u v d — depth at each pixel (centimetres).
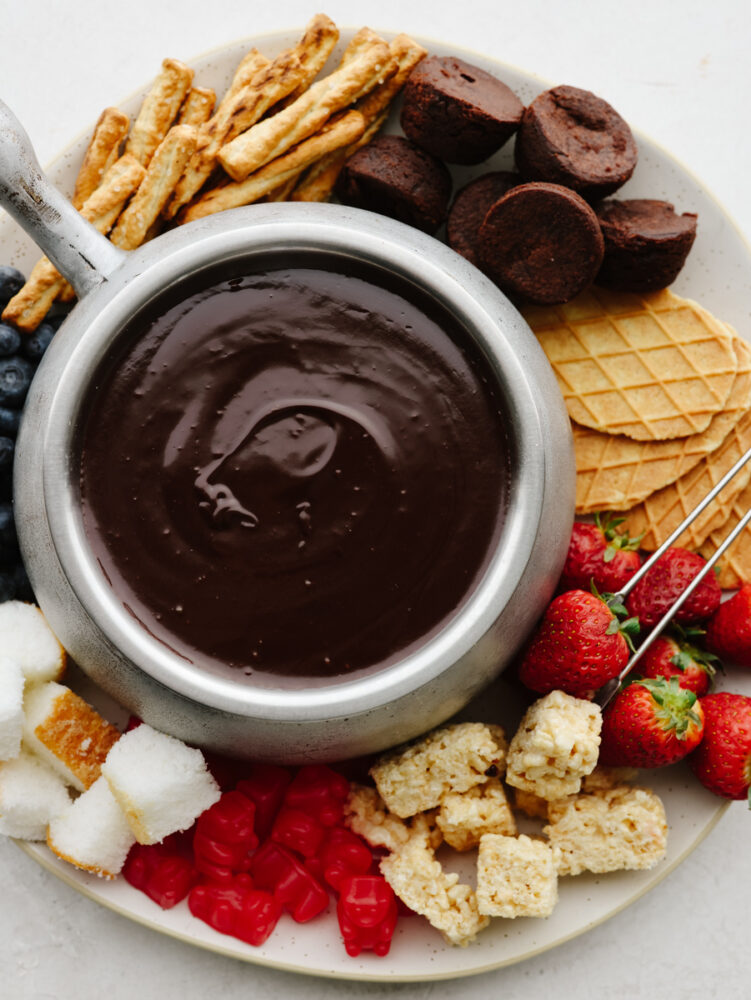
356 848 53
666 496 56
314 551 47
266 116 54
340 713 46
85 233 48
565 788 51
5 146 47
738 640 53
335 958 52
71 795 55
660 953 57
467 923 51
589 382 55
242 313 48
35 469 47
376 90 54
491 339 47
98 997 57
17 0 61
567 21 61
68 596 48
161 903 52
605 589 53
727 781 52
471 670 48
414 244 49
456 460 48
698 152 61
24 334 54
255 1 60
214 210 53
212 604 47
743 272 55
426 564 48
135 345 48
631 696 51
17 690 51
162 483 48
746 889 58
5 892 57
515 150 54
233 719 47
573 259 52
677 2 61
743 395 55
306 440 48
